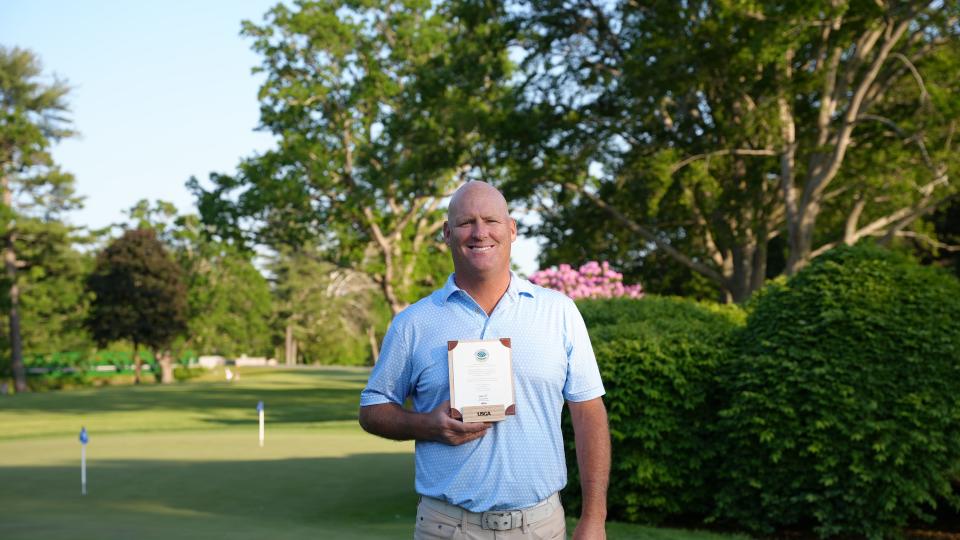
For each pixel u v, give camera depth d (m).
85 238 58.19
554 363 3.14
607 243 30.42
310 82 39.22
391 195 39.22
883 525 8.13
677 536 8.17
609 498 8.92
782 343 8.41
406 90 38.16
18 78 56.00
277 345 98.00
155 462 14.48
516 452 3.08
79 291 60.94
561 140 26.41
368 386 3.25
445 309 3.19
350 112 39.41
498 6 27.23
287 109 38.62
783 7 20.27
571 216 28.67
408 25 38.78
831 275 8.68
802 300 8.61
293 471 13.11
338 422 25.30
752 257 27.02
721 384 8.66
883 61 23.95
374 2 38.78
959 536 8.28
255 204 38.06
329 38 37.47
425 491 3.15
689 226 29.66
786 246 35.06
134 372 66.50
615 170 26.88
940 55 23.23
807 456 8.23
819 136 23.34
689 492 8.85
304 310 88.69
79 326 61.97
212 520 9.14
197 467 13.68
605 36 26.66
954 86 24.12
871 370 8.09
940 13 21.48
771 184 27.78
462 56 29.41
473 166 29.95
